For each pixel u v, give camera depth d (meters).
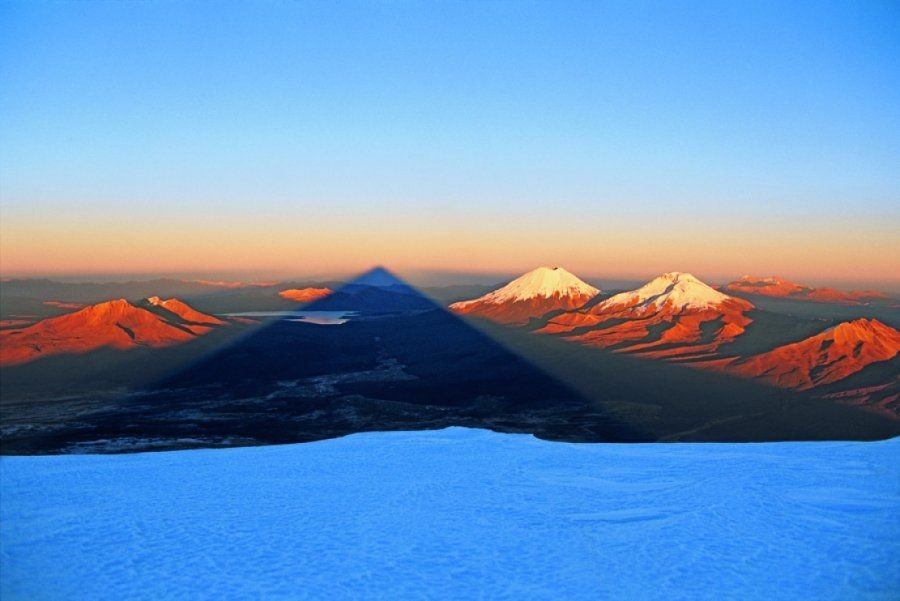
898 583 15.78
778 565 16.81
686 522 19.89
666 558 17.31
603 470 26.61
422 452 30.84
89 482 25.77
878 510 20.72
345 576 16.44
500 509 21.47
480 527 19.77
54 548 18.41
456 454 30.25
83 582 16.25
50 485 25.30
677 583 15.91
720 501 21.80
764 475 25.09
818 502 21.53
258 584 16.06
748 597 15.21
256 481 25.64
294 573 16.64
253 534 19.38
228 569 16.92
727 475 25.19
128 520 20.73
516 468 27.22
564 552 17.81
